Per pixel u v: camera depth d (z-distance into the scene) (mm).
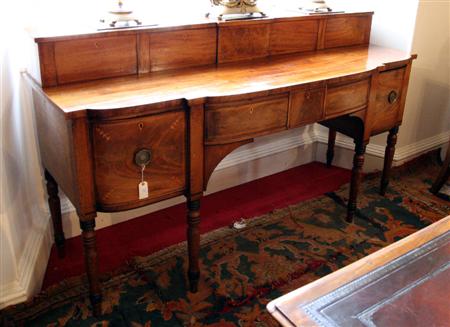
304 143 2965
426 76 2777
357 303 1033
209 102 1570
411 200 2561
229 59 2076
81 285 1836
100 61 1735
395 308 1021
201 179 1661
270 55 2223
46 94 1555
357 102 2045
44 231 1988
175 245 2121
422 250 1217
